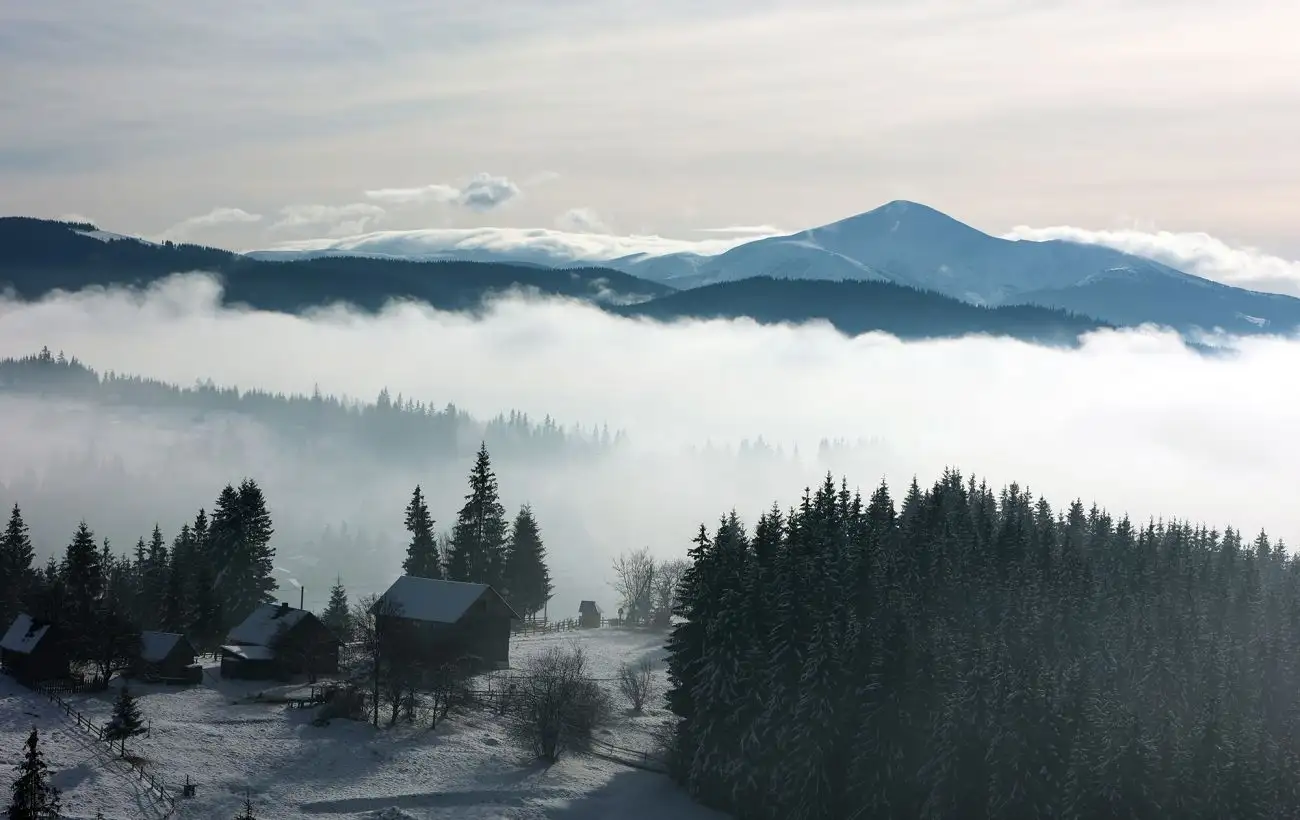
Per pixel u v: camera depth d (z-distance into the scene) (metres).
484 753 93.94
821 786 82.38
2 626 122.62
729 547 93.06
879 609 89.00
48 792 73.88
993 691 78.62
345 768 87.62
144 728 89.12
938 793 78.56
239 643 111.12
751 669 87.12
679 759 92.62
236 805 79.50
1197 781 75.44
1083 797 75.94
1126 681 89.62
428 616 114.81
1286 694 90.75
